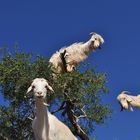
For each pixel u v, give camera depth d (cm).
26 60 2220
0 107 2225
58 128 1100
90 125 2369
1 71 2212
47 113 1091
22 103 2198
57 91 2180
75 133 2347
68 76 2209
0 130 2225
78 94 2222
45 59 2219
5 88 2209
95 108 2306
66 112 2294
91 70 2288
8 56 2248
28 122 2227
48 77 2197
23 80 2150
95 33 2384
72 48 2331
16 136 2228
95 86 2258
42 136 1078
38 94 1043
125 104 2047
